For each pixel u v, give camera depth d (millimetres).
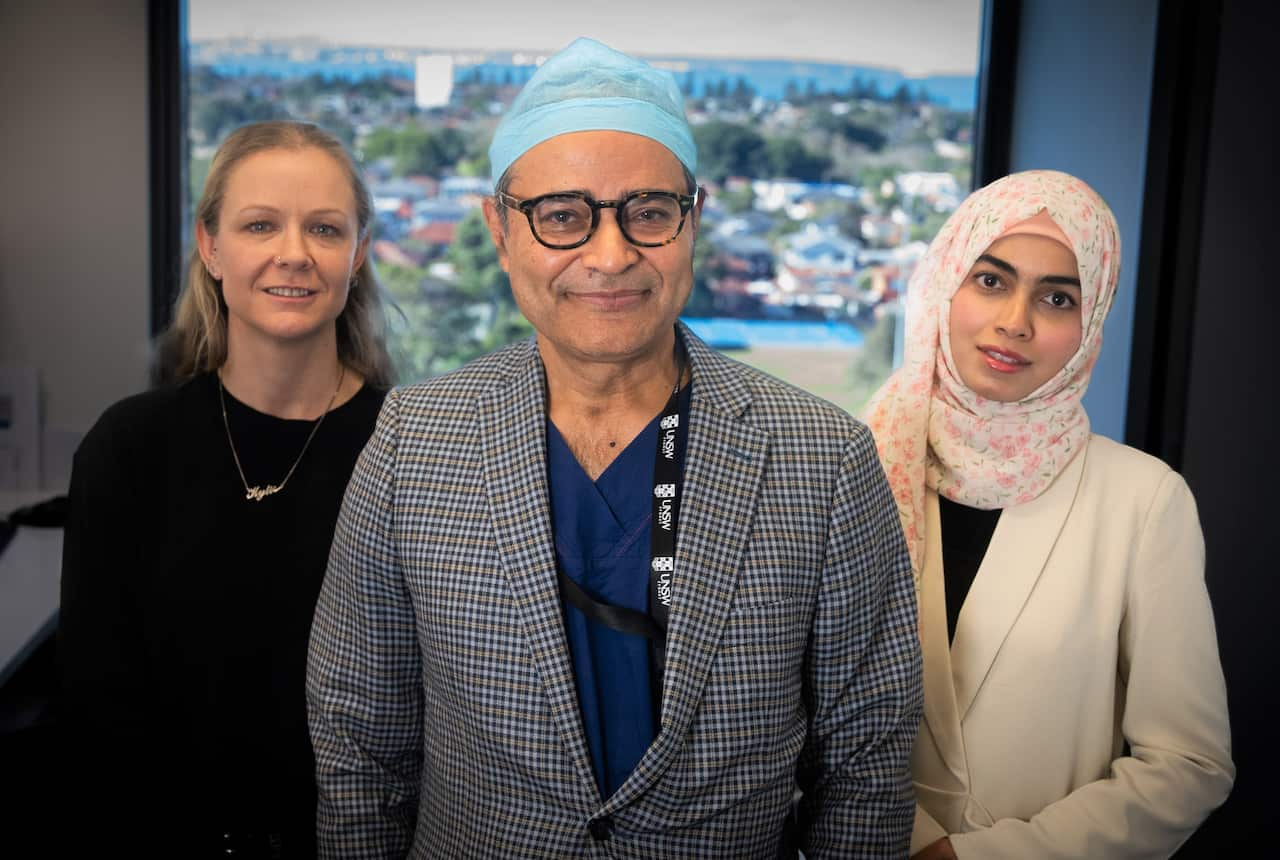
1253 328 2266
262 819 1465
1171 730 1280
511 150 1092
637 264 1060
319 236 1482
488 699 1106
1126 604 1314
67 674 1442
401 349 1744
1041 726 1291
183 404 1532
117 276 2848
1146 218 2287
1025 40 2920
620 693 1109
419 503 1148
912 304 1410
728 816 1122
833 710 1201
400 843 1274
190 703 1453
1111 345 2432
